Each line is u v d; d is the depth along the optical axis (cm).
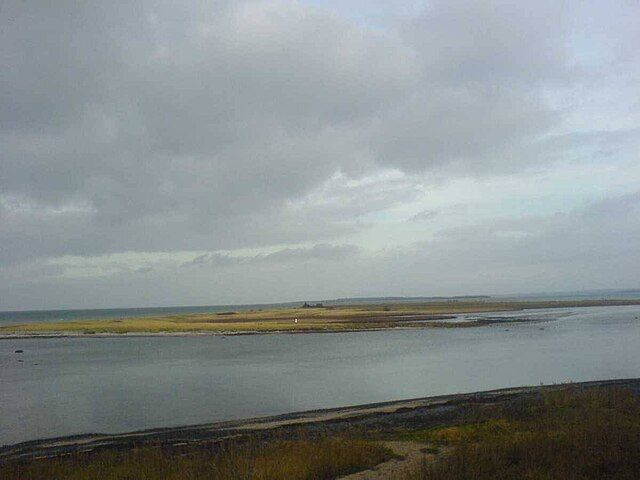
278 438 1805
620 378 3369
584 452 1243
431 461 1338
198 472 1291
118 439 2123
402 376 3722
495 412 2056
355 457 1373
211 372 4144
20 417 2659
